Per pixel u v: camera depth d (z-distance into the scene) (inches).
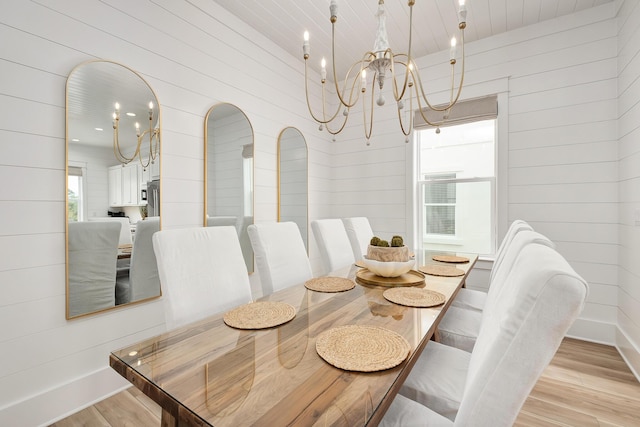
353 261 100.8
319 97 148.8
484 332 32.6
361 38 116.6
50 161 63.7
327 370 31.0
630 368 81.4
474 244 122.6
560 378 76.9
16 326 59.6
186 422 25.1
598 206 97.9
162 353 34.9
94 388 69.7
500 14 102.0
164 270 50.5
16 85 59.5
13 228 59.3
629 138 85.4
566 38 102.7
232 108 103.7
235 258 62.2
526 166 109.1
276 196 123.3
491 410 24.7
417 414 35.7
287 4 98.1
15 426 58.7
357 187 150.5
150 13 81.4
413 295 55.2
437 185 130.6
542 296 22.5
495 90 114.2
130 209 77.0
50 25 63.7
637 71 80.0
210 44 97.0
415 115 132.2
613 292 95.6
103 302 71.7
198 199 93.3
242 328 41.5
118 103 74.4
